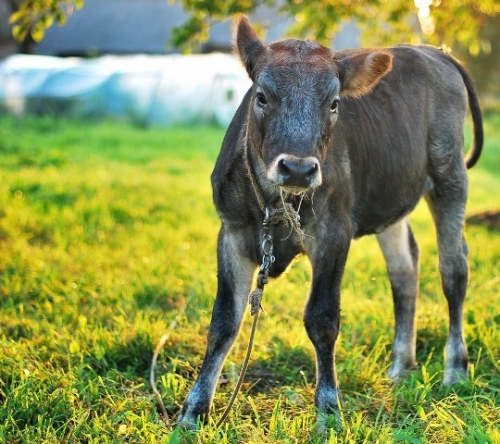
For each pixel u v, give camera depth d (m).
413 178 5.27
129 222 9.47
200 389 4.42
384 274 7.75
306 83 3.91
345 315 6.34
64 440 4.09
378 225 5.12
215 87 21.22
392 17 8.26
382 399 4.70
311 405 4.59
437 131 5.49
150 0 32.12
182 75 21.45
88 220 9.38
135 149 15.88
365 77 4.31
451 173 5.55
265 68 4.00
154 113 21.17
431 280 7.48
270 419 4.31
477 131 6.02
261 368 5.30
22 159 13.35
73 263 7.71
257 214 4.36
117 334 5.52
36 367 4.92
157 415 4.43
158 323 5.76
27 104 21.72
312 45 4.14
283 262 4.52
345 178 4.50
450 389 4.92
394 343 5.61
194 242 8.78
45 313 6.18
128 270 7.57
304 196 4.23
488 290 6.84
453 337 5.32
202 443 4.05
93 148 15.73
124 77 21.62
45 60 23.98
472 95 5.95
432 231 10.02
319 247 4.42
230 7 7.75
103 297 6.58
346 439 3.97
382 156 4.95
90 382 4.62
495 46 26.58
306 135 3.80
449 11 8.17
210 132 19.39
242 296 4.55
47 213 9.54
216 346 4.47
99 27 30.94
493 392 4.77
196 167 13.79
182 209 10.16
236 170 4.35
